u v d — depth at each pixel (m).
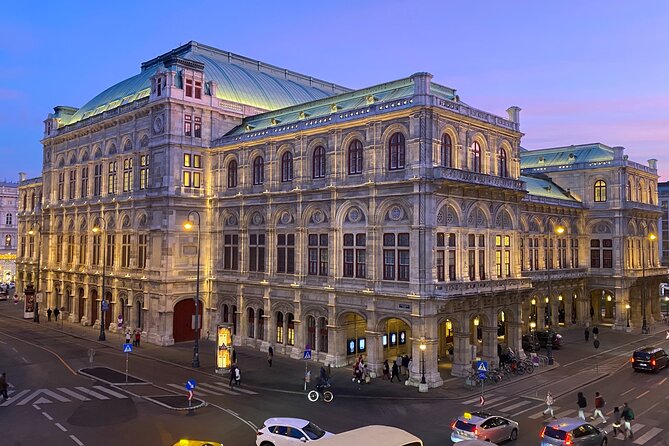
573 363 49.31
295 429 24.84
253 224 55.06
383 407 34.25
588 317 72.94
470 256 44.91
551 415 32.22
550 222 68.69
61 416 31.16
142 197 60.09
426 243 40.47
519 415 32.75
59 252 76.81
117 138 66.31
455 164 43.72
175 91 57.81
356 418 31.61
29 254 97.81
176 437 27.69
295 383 40.28
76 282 71.19
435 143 41.66
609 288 71.06
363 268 45.00
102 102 74.94
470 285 42.38
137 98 65.19
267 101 69.50
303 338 49.03
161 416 31.36
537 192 68.69
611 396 37.81
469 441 20.09
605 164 72.12
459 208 43.59
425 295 39.62
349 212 46.28
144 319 58.97
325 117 48.44
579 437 25.44
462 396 37.12
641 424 31.36
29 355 49.31
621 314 69.94
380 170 43.66
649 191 79.00
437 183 40.81
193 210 58.66
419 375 39.66
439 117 42.28
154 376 41.97
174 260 56.97
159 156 58.41
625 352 55.03
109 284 64.88
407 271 41.53
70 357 48.66
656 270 76.44
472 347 43.34
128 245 62.91
